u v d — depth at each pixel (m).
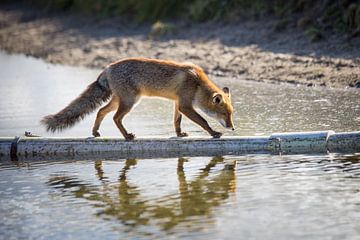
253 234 19.19
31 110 41.94
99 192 24.20
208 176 25.64
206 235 19.25
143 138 30.28
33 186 25.39
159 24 67.56
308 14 56.66
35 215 21.81
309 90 43.62
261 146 29.23
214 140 29.64
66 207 22.56
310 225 19.72
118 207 22.30
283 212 20.94
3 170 28.23
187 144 29.72
